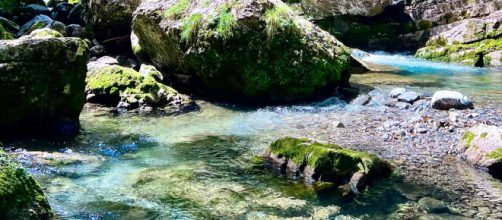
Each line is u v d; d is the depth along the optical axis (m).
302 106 11.20
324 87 11.91
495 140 7.08
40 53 8.05
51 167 6.67
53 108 8.52
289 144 6.93
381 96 11.86
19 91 7.78
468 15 22.73
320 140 8.33
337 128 9.18
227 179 6.50
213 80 11.74
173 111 10.63
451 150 7.79
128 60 14.55
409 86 13.49
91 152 7.54
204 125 9.48
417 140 8.34
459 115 9.98
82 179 6.32
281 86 11.48
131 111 10.48
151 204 5.61
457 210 5.55
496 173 6.76
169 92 11.11
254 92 11.52
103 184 6.18
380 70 16.89
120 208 5.46
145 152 7.66
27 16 20.55
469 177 6.62
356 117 10.04
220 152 7.72
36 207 4.74
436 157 7.46
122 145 8.00
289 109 10.92
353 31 23.58
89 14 16.58
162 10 12.33
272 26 11.16
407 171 6.84
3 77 7.55
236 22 11.07
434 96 10.73
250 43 11.17
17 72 7.73
